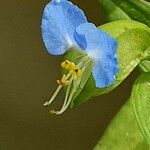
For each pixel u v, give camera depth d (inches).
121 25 7.7
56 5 7.4
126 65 7.6
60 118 13.2
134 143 8.7
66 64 7.5
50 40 7.5
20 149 13.2
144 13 8.2
